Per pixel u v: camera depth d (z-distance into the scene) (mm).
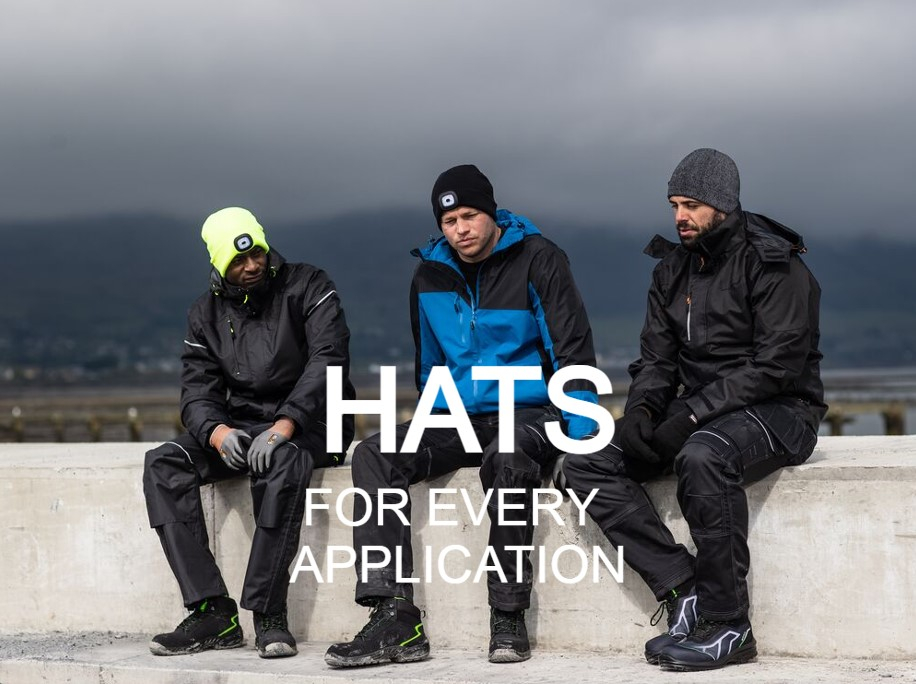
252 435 4156
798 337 3615
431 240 4223
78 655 4105
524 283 4004
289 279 4301
